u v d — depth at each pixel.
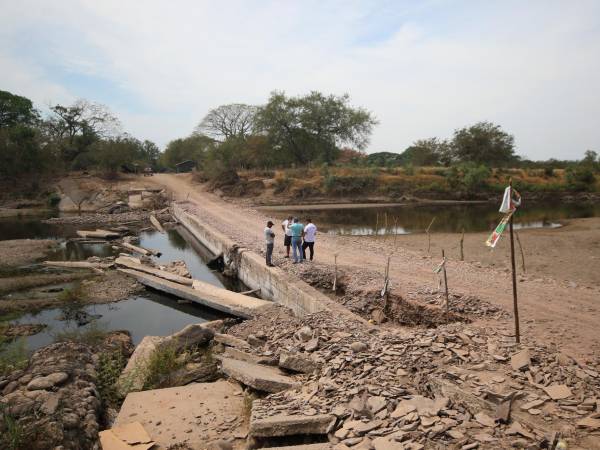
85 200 47.97
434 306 10.36
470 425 4.95
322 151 63.72
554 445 4.46
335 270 13.66
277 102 60.66
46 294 15.52
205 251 25.47
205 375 8.40
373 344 7.60
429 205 47.62
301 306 11.82
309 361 7.38
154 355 8.72
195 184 56.91
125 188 50.69
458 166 56.72
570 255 19.28
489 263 18.03
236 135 66.69
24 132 49.88
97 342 10.45
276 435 5.38
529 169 60.94
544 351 6.84
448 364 6.52
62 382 7.32
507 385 5.71
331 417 5.42
